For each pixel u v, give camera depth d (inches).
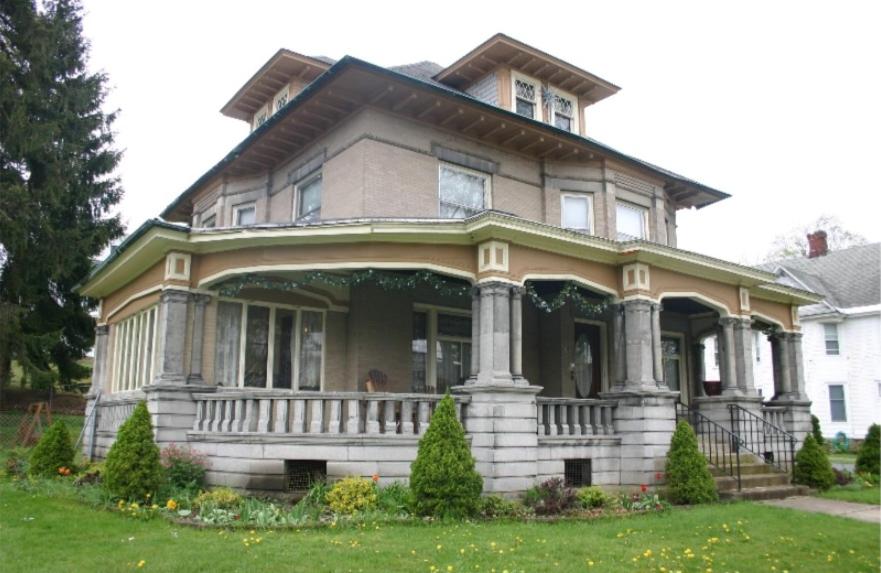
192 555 300.2
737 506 478.0
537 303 527.2
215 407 488.7
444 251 491.5
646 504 462.6
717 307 632.4
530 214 684.1
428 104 599.2
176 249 517.0
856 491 587.8
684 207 865.5
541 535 357.7
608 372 732.0
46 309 1079.6
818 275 1461.6
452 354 657.0
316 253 495.2
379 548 318.7
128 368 641.0
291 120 628.4
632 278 551.5
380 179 590.2
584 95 806.5
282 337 590.9
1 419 948.0
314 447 451.2
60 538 332.8
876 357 1288.1
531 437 468.4
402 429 460.1
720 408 641.6
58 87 1044.5
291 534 349.4
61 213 1059.9
